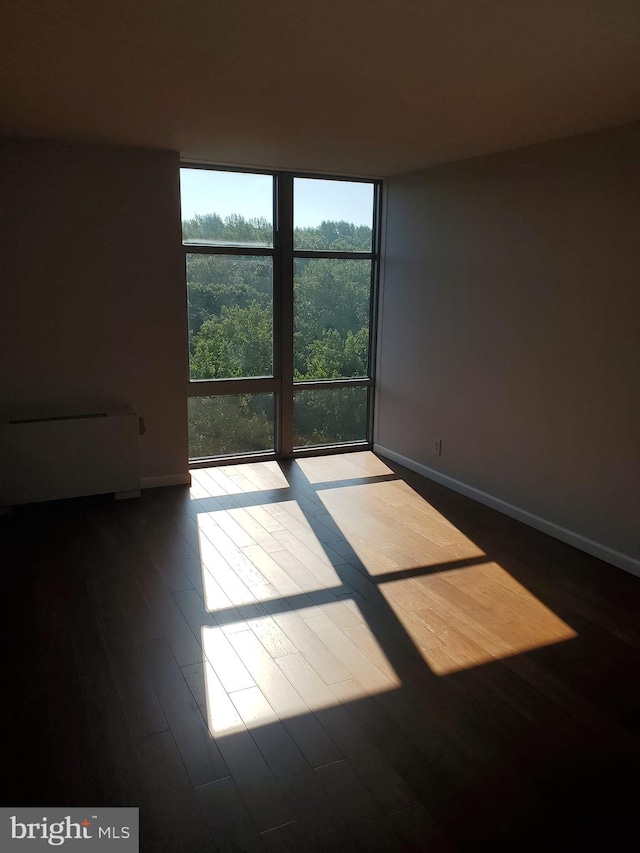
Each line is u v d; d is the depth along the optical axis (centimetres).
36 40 235
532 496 429
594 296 371
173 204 458
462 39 229
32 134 403
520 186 417
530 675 267
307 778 209
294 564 368
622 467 363
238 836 186
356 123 356
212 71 269
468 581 351
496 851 183
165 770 211
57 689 252
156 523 426
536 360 416
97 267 446
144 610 314
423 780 209
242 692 252
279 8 205
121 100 317
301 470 548
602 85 280
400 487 510
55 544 390
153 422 486
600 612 319
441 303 502
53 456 436
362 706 245
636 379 351
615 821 194
